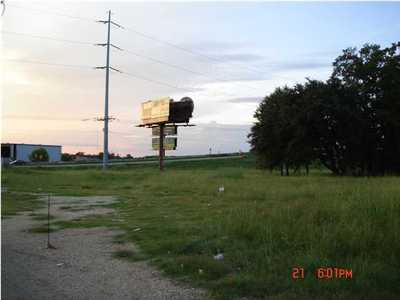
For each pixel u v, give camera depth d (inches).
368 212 419.2
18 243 429.4
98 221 569.6
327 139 2030.0
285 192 783.1
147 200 835.4
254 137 2190.0
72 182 1429.6
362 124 1987.0
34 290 279.4
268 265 304.8
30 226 535.8
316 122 1940.2
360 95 2062.0
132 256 364.5
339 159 2101.4
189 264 320.2
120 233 477.1
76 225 538.0
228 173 1569.9
